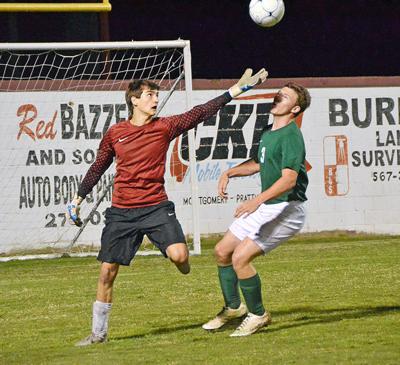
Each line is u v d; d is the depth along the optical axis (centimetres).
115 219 1764
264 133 1794
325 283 2528
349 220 4144
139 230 1764
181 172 3950
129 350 1700
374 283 2494
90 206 3794
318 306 2128
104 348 1731
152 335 1859
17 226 3741
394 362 1519
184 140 3956
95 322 1789
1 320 2117
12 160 3747
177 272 2938
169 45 3569
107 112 3853
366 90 4175
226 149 4003
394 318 1931
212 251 3644
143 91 1764
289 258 3269
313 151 4112
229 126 4009
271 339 1741
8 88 3756
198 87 3969
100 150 1795
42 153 3775
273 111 1770
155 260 3403
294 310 2083
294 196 1777
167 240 1752
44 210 3769
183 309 2177
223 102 1816
